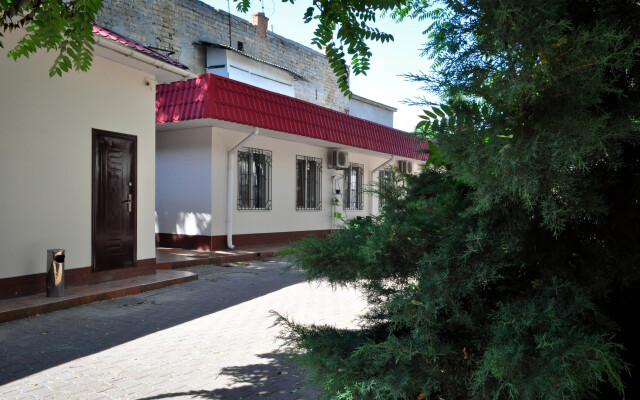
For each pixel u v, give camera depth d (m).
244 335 5.61
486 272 1.51
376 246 1.73
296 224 16.06
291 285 9.01
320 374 1.85
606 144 1.35
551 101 1.35
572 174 1.37
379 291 1.98
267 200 14.87
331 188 17.75
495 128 1.37
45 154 7.39
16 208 6.99
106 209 8.46
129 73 8.88
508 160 1.29
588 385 1.41
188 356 4.84
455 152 1.45
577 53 1.27
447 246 1.60
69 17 2.17
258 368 4.48
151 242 9.47
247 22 18.69
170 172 13.74
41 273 7.34
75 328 5.89
